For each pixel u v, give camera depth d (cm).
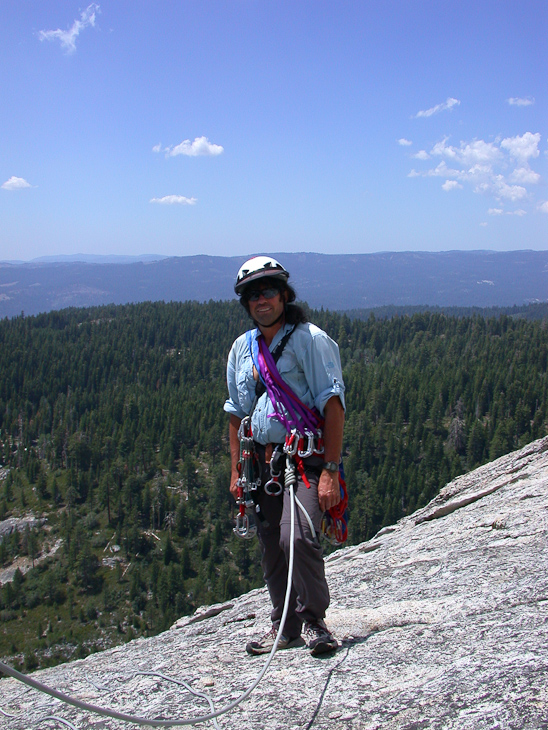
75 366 16775
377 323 18250
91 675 373
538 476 661
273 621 326
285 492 286
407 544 606
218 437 11450
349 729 213
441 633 290
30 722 291
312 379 285
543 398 11112
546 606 289
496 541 475
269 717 237
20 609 8206
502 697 200
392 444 10312
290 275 295
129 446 11581
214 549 8719
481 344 15212
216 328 19062
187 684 298
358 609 370
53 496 10781
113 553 9156
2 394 15888
